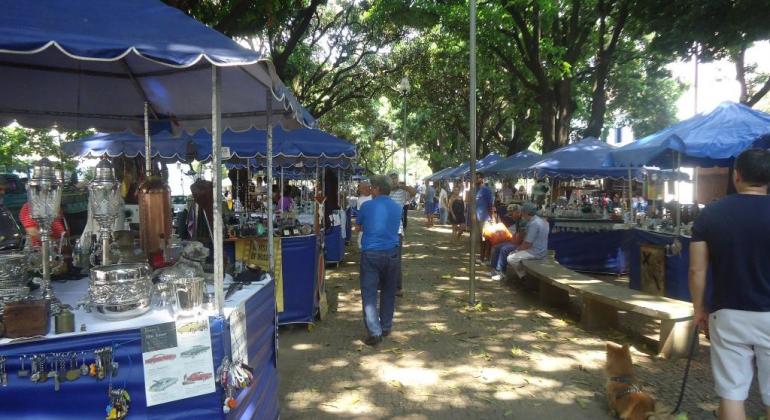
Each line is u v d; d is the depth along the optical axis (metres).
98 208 2.81
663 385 4.52
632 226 9.36
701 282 3.11
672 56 12.73
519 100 22.89
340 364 5.07
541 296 7.57
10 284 2.36
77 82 4.14
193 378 2.39
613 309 6.29
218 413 2.46
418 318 6.76
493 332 6.15
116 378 2.27
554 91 15.65
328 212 10.74
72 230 5.95
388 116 39.00
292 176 17.78
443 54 19.89
